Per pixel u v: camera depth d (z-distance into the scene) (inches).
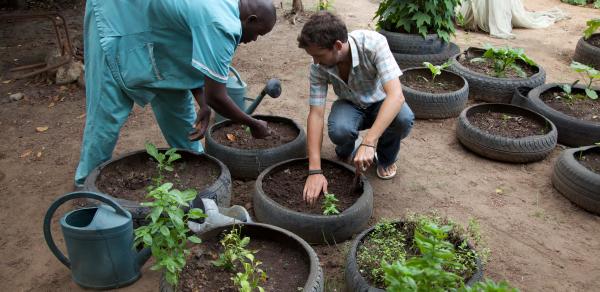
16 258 112.0
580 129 155.9
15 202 130.9
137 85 113.5
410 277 70.4
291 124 152.8
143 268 107.9
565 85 175.9
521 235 121.4
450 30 213.6
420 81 189.2
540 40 261.6
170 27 106.0
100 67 111.7
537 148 147.2
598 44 230.4
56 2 306.2
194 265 98.8
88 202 111.0
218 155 136.8
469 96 191.0
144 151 126.9
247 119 118.3
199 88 117.3
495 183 142.3
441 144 162.7
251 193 133.9
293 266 98.4
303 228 110.7
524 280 107.3
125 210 97.5
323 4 295.6
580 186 128.6
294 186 125.0
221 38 99.6
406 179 143.6
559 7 331.6
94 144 120.0
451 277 72.1
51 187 137.7
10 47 237.6
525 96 178.4
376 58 114.7
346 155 145.3
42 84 202.1
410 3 207.2
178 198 89.8
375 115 130.0
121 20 108.3
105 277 99.5
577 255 115.3
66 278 106.2
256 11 111.0
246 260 99.8
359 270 96.0
